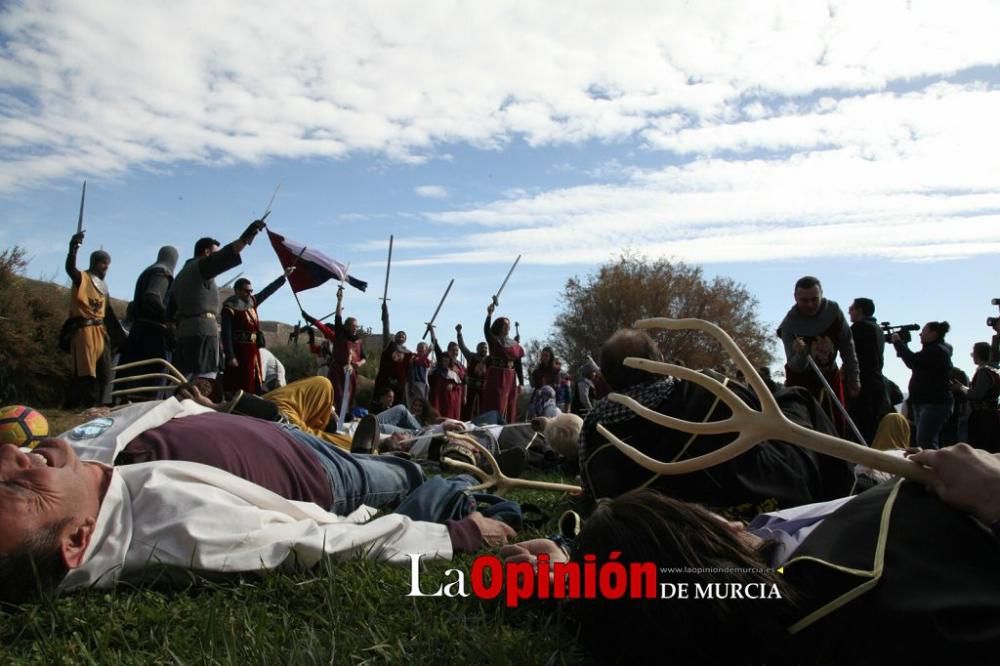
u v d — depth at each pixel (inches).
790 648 62.5
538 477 214.5
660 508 66.7
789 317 262.4
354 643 75.9
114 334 365.1
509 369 520.1
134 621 80.8
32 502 84.4
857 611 60.0
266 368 382.0
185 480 101.0
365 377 750.5
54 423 284.5
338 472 131.1
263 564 93.2
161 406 117.6
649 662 65.4
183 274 308.7
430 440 220.4
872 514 65.7
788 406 130.5
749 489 122.3
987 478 62.2
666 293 1537.9
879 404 287.4
